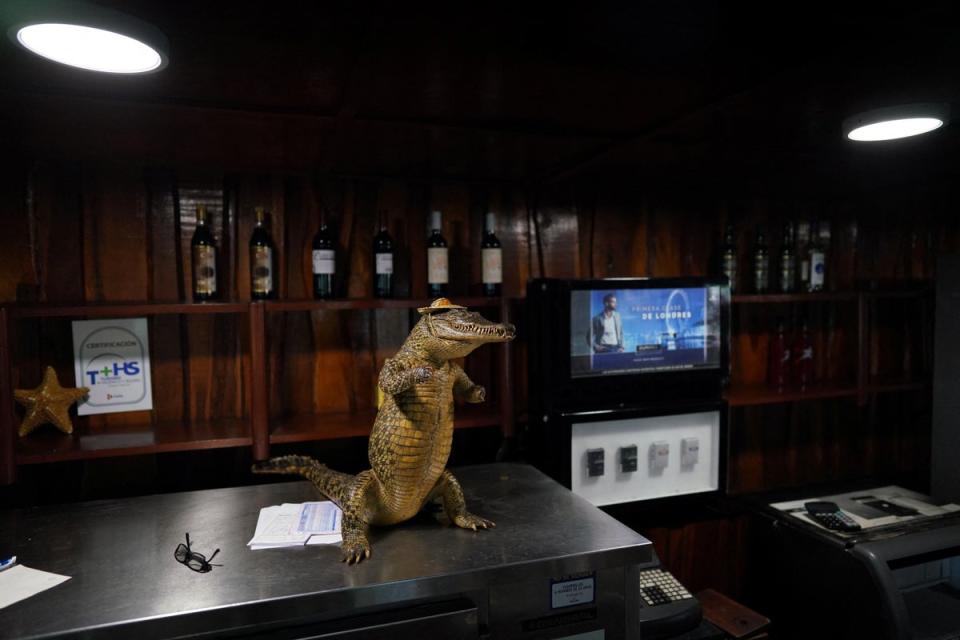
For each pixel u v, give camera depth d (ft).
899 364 10.14
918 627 6.38
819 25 3.46
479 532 4.59
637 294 7.00
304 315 7.17
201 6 3.09
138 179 6.63
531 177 7.43
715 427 7.51
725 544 7.93
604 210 8.35
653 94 4.61
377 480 4.37
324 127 5.23
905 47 3.79
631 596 4.51
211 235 6.86
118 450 5.68
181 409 6.80
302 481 5.87
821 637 6.84
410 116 5.04
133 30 3.17
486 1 3.09
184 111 4.72
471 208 7.77
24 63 3.78
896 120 4.96
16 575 3.93
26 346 6.25
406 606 3.94
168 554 4.24
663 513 7.96
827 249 9.61
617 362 6.95
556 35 3.53
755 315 9.16
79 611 3.49
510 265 7.93
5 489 6.27
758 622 6.67
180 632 3.45
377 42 3.57
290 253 7.13
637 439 7.14
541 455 7.03
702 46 3.76
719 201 8.94
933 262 10.13
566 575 4.32
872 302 9.97
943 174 8.03
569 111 4.98
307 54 3.74
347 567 4.00
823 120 5.37
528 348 7.44
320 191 7.22
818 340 9.56
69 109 4.66
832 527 6.93
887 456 10.16
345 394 7.32
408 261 7.54
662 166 7.18
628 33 3.53
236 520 4.87
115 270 6.56
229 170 6.82
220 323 6.90
